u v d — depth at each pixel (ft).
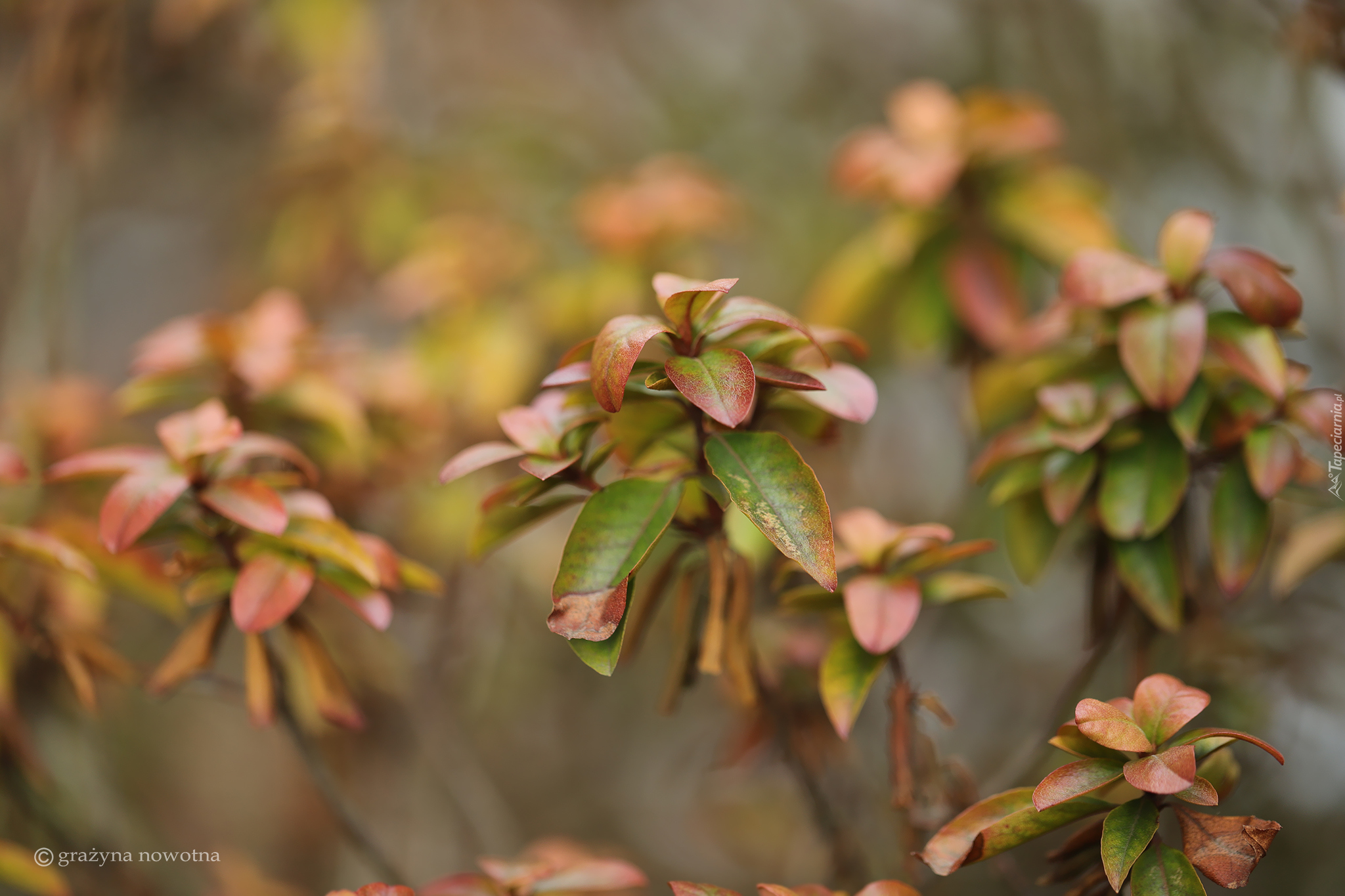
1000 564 3.87
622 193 3.21
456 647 3.30
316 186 3.94
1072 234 2.68
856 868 2.51
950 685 4.06
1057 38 4.02
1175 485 2.38
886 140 2.75
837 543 2.37
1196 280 2.39
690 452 2.29
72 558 2.37
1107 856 2.16
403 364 2.82
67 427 2.87
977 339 2.74
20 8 3.84
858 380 2.27
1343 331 3.36
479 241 3.40
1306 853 3.06
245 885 2.95
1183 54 3.78
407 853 3.36
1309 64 2.75
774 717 2.51
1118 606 2.46
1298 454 2.38
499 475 3.02
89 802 2.72
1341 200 2.63
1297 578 2.52
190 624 3.33
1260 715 2.73
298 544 2.34
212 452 2.32
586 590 2.20
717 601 2.28
